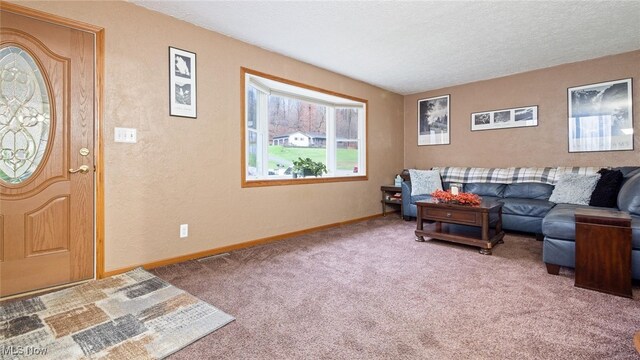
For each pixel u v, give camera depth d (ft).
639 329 5.24
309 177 13.46
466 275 7.84
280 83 11.96
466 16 8.86
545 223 7.95
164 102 8.71
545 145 13.70
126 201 8.09
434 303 6.29
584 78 12.66
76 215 7.41
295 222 12.40
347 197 14.78
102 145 7.68
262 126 12.42
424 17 8.91
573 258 7.52
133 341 4.91
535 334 5.12
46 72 6.98
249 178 11.76
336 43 10.75
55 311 5.92
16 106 6.70
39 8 6.81
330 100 15.05
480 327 5.36
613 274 6.63
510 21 9.19
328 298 6.54
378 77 14.90
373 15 8.76
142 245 8.38
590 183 11.01
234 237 10.38
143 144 8.34
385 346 4.83
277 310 6.00
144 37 8.32
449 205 10.39
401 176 16.70
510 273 7.96
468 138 16.03
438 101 17.04
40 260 6.98
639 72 11.50
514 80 14.48
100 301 6.36
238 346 4.83
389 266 8.54
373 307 6.13
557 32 9.99
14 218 6.69
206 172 9.64
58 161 7.18
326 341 4.97
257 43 10.75
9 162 6.64
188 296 6.61
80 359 4.46
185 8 8.36
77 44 7.34
